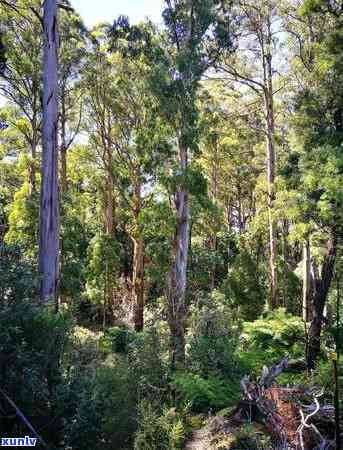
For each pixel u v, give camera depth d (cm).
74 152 2586
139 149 1487
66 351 564
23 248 536
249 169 2786
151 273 1673
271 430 581
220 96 2017
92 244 2244
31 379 443
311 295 1692
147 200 2045
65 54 1916
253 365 933
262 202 2670
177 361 912
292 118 1036
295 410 584
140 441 566
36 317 500
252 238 2150
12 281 491
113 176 2242
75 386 503
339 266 1083
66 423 473
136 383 719
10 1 1695
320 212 923
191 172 1279
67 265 1636
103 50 1964
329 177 871
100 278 2142
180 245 1371
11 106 2208
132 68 1900
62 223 1681
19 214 1551
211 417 689
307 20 1295
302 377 799
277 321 1199
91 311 2239
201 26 1305
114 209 2686
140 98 1925
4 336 444
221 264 2320
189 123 1304
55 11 902
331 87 952
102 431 521
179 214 1366
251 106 2086
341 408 601
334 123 1005
